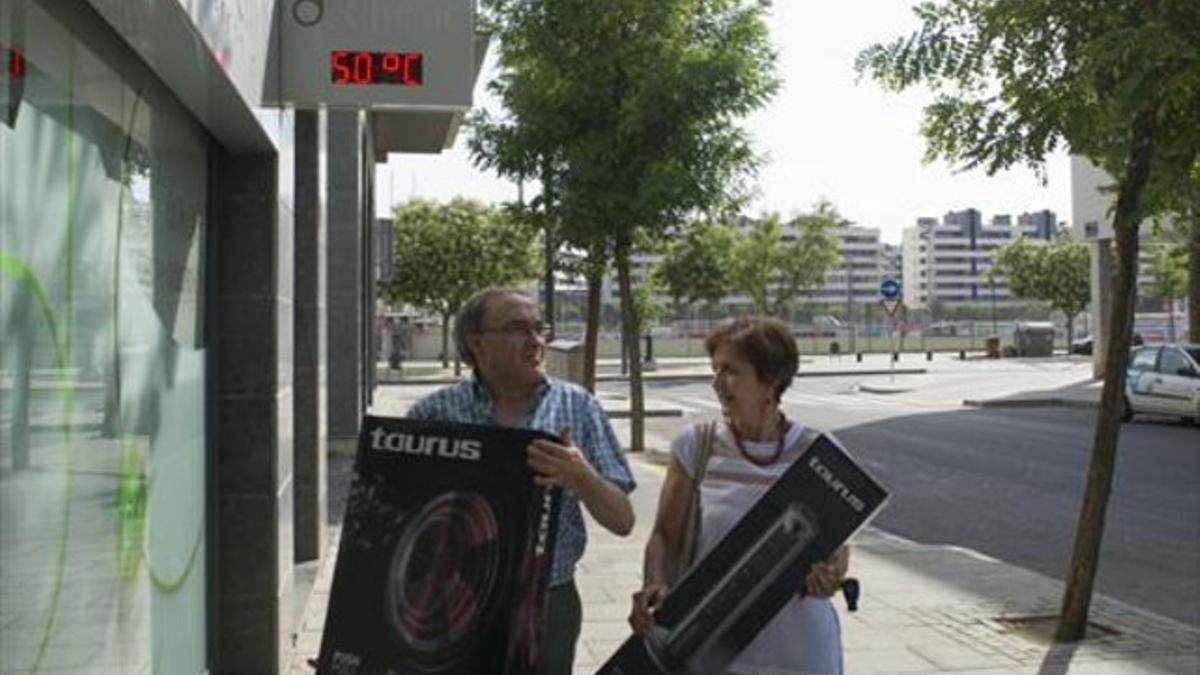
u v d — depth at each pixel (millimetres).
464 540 2971
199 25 3631
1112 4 6180
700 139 14320
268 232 5625
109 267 3691
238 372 5594
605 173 14281
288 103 5613
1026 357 57219
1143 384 22578
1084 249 66000
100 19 3529
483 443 3008
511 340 3348
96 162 3543
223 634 5562
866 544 10094
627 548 9625
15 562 2867
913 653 6504
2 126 2762
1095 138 6316
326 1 5656
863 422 23344
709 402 29188
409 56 5715
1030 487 14258
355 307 15984
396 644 2949
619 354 59156
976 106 6895
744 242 57312
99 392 3580
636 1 13844
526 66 14477
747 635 3055
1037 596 7934
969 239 142625
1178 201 6461
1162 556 9953
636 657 3092
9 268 2816
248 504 5590
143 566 4094
